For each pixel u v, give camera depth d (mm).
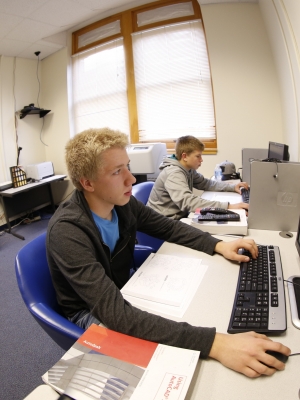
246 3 2611
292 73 2059
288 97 2289
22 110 3740
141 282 917
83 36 3633
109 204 983
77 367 600
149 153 2770
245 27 2658
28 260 1015
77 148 851
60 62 3777
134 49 3293
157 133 3410
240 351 593
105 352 634
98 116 3771
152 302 818
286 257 1026
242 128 2887
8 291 2264
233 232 1249
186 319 744
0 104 3625
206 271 961
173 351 621
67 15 2857
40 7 2535
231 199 1904
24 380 1432
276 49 2402
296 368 575
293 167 1182
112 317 699
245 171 2188
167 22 3045
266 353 592
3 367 1523
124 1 2975
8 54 3566
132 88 3391
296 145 2119
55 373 591
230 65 2783
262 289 813
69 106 3873
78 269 780
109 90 3604
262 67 2688
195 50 3023
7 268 2639
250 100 2795
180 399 504
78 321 924
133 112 3441
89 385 554
